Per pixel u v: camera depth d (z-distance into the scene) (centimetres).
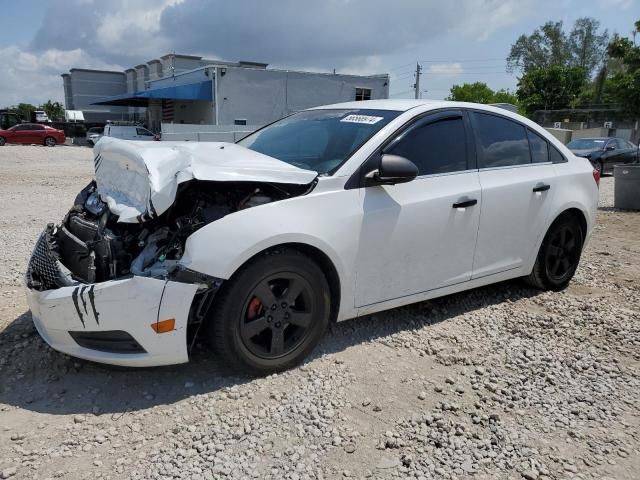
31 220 845
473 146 436
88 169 1845
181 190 315
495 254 450
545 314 462
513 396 333
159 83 4012
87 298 304
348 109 448
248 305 327
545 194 476
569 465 271
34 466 261
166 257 320
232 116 3141
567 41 7581
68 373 345
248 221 321
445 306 473
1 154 2445
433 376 354
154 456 269
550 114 5172
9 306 450
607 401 333
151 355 307
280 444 281
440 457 275
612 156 1925
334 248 350
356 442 285
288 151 413
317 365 360
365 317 439
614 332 432
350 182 363
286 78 3222
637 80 3725
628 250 736
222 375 344
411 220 385
